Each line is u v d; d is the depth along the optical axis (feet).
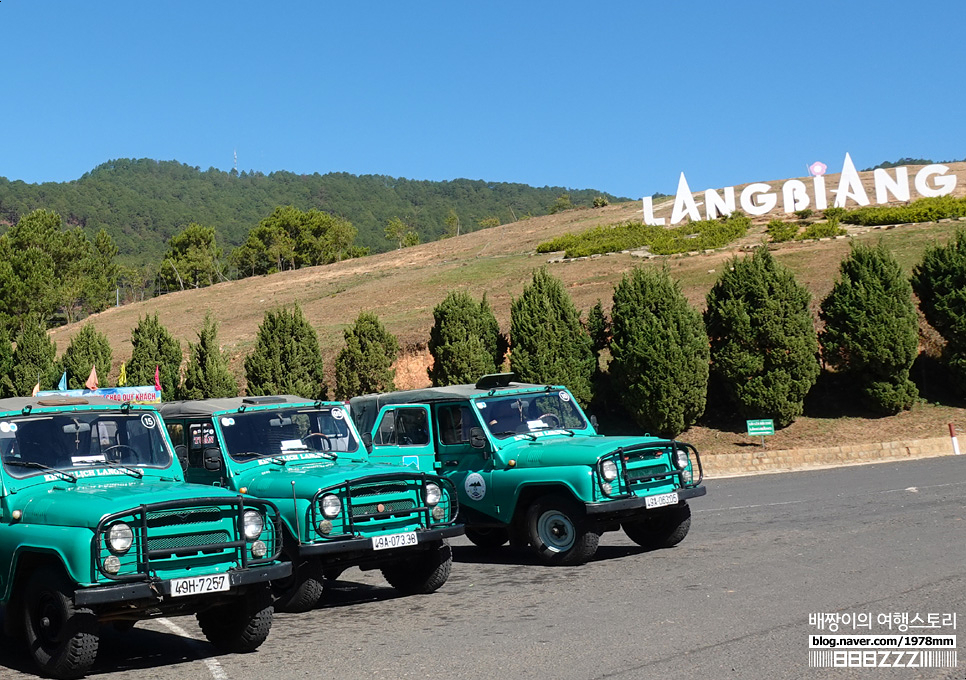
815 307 119.34
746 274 97.50
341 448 36.91
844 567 33.96
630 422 101.04
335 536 31.71
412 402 45.34
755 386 95.55
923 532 40.78
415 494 33.91
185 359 158.40
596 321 102.22
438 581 35.04
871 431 94.68
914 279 101.96
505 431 42.63
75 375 133.49
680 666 22.59
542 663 23.54
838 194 180.34
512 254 233.55
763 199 188.03
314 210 417.49
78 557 23.95
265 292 254.68
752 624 26.40
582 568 38.47
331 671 24.13
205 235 407.23
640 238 198.39
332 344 143.54
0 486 26.78
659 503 39.34
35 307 252.62
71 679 24.56
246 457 35.01
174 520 25.31
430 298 184.03
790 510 52.21
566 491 39.70
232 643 27.25
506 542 49.80
